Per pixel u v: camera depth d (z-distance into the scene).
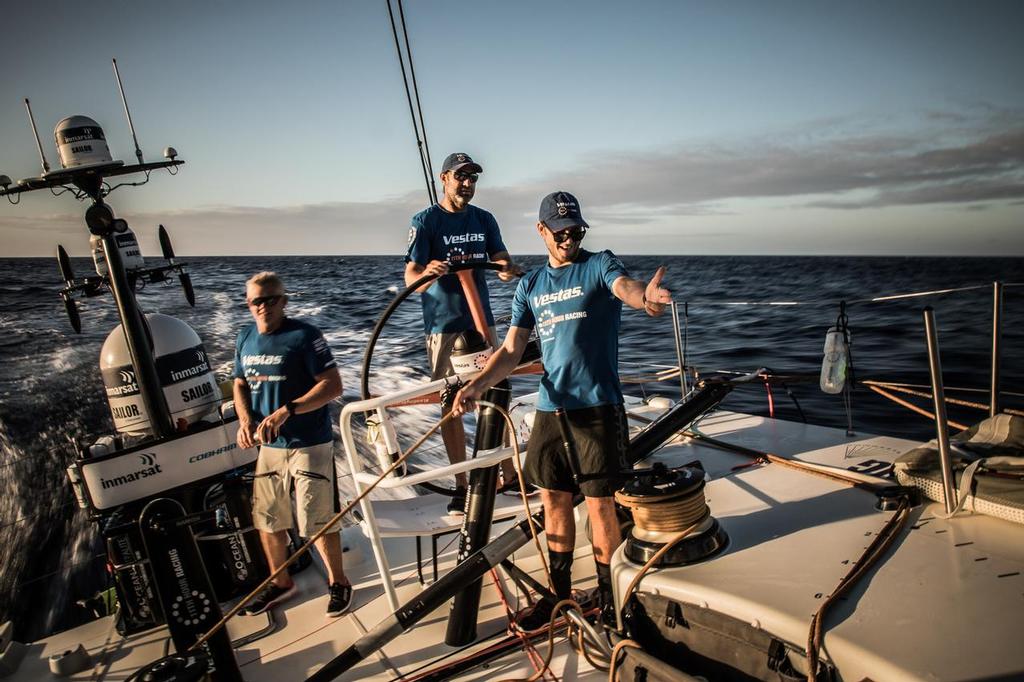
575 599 2.85
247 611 3.20
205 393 3.39
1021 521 2.23
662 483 2.25
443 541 3.72
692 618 2.08
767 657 1.88
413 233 3.75
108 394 3.28
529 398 4.09
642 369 9.52
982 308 16.34
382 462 2.77
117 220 2.62
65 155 2.63
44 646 3.18
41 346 13.29
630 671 2.14
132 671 2.90
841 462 3.27
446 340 3.84
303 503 3.10
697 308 16.67
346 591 3.15
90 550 5.42
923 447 2.76
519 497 3.45
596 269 2.56
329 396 3.14
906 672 1.60
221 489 3.30
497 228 4.05
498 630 2.80
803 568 2.12
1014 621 1.74
